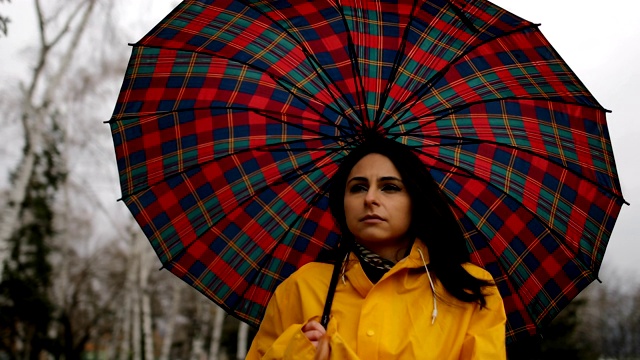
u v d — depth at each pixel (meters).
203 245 2.62
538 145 2.54
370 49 2.49
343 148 2.58
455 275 2.04
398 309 2.01
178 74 2.66
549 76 2.39
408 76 2.49
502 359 1.92
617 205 2.46
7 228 14.04
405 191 2.11
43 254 20.47
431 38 2.41
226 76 2.67
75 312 30.83
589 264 2.50
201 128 2.68
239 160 2.69
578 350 20.64
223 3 2.54
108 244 27.84
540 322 2.58
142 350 24.70
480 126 2.55
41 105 14.68
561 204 2.54
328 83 2.56
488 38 2.35
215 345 24.86
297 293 2.22
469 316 2.05
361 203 2.09
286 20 2.52
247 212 2.68
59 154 19.86
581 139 2.49
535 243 2.58
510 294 2.62
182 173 2.65
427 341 1.97
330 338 1.87
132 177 2.61
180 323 40.84
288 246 2.68
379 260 2.13
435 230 2.07
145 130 2.65
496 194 2.61
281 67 2.63
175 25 2.55
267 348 2.24
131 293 24.36
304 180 2.70
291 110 2.65
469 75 2.48
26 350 22.55
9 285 18.19
